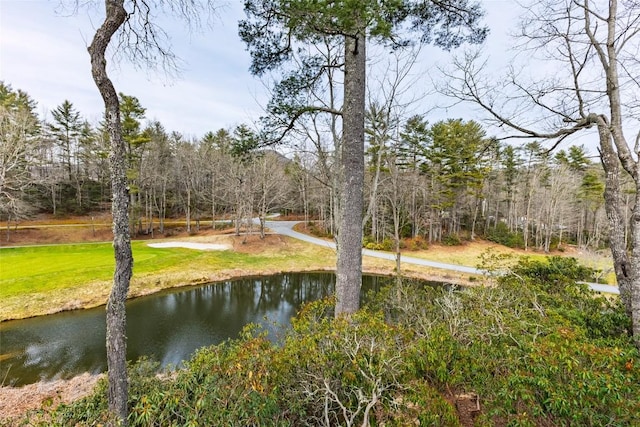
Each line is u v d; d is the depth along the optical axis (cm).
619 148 384
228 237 2295
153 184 2688
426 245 2158
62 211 2852
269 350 272
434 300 486
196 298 1272
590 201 2411
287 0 307
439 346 286
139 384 306
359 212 451
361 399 234
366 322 315
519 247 2384
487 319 333
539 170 2559
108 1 272
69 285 1178
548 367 222
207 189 3033
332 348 277
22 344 796
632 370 222
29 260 1535
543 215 2555
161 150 2964
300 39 429
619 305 448
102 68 266
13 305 1000
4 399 539
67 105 2988
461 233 2627
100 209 3070
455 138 2134
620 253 417
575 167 2441
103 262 1510
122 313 270
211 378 246
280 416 251
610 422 194
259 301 1273
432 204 2258
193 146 3180
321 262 1927
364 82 450
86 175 3116
